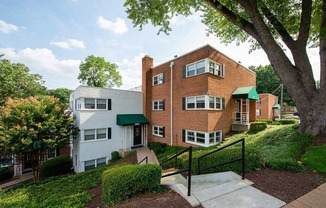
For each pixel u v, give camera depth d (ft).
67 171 43.52
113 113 47.01
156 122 50.47
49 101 36.65
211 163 15.39
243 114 45.39
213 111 36.52
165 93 47.09
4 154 31.12
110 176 11.88
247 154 14.03
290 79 21.21
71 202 13.05
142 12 24.63
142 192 11.35
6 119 31.27
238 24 23.57
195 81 37.91
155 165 12.45
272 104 77.30
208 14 31.35
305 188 9.92
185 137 40.42
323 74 20.70
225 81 40.55
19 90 68.03
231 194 9.47
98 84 90.63
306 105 21.21
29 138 29.99
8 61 65.72
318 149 16.19
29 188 24.25
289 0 24.90
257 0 22.82
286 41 22.44
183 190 10.34
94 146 42.88
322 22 20.88
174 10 26.14
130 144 49.49
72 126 40.09
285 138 21.74
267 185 10.56
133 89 64.39
